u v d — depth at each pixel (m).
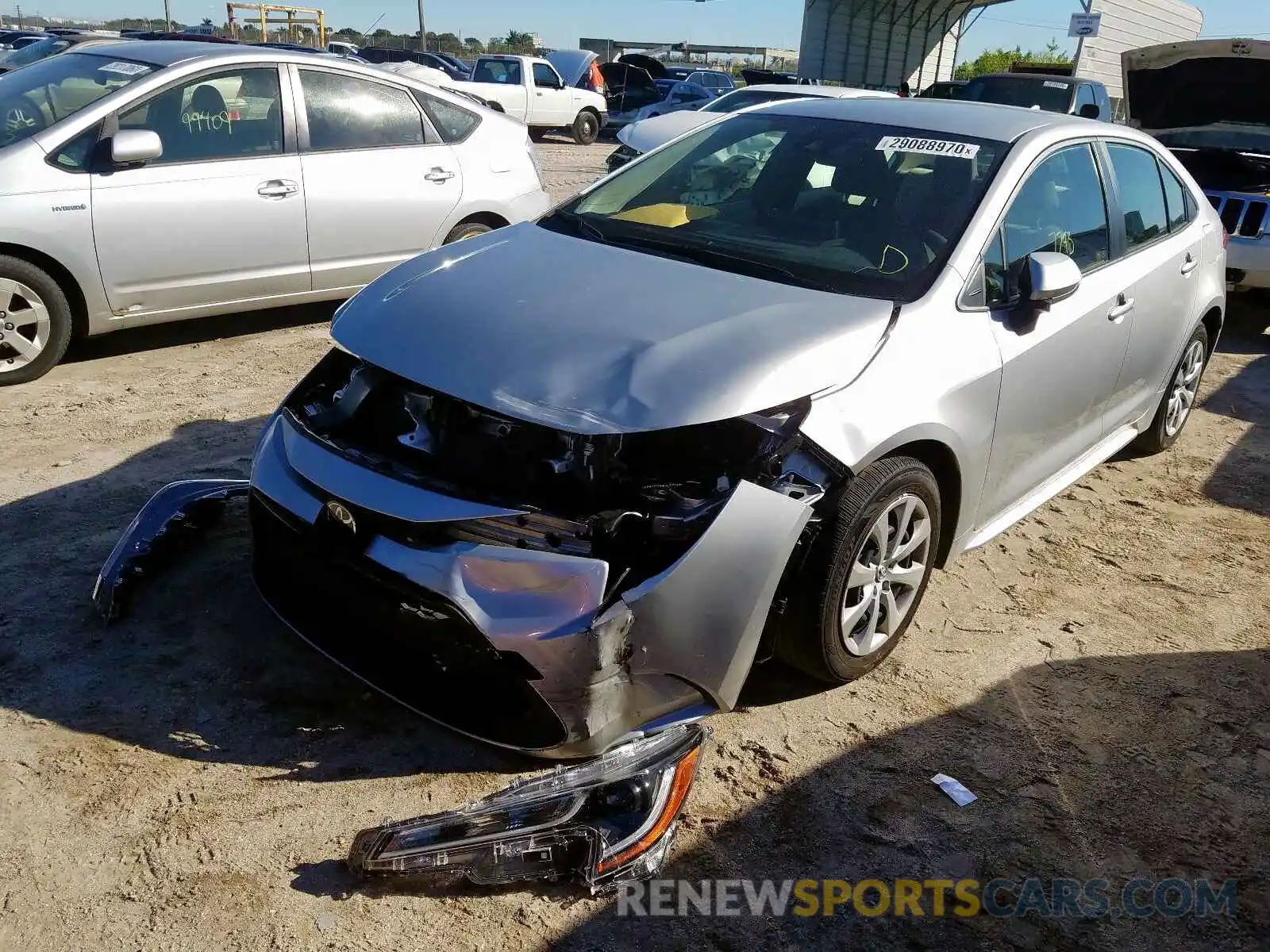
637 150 9.82
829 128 4.18
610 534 2.61
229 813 2.65
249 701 3.07
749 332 2.98
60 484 4.32
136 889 2.41
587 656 2.55
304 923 2.35
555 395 2.71
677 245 3.68
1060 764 3.08
